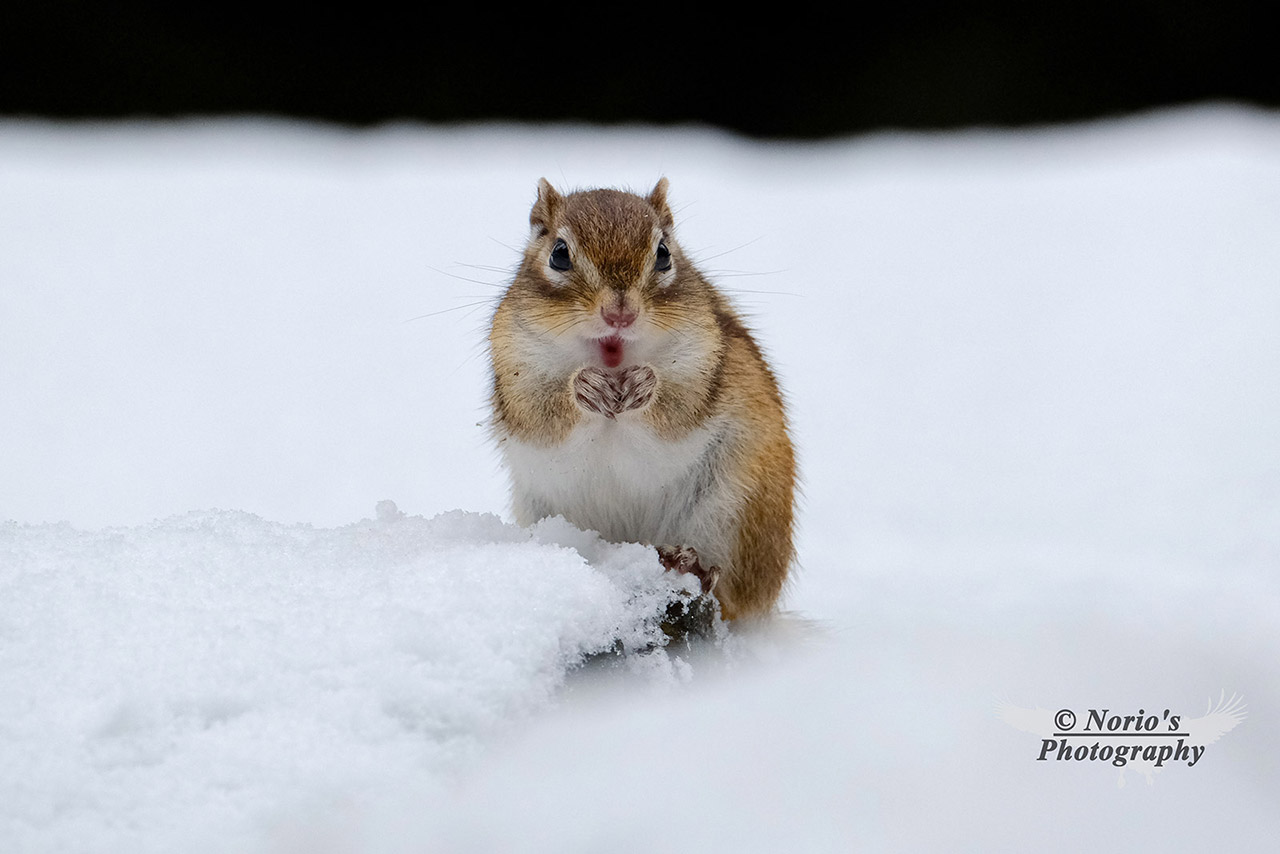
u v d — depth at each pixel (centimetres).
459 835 503
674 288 825
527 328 820
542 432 823
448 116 4750
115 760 510
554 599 646
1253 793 541
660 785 549
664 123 4766
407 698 562
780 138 4734
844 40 4638
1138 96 4556
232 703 548
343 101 4706
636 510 853
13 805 481
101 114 4572
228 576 662
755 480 843
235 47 4616
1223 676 688
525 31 4691
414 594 640
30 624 593
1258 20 4466
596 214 827
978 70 4606
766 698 655
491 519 810
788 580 951
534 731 588
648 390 775
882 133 4681
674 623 726
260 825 491
